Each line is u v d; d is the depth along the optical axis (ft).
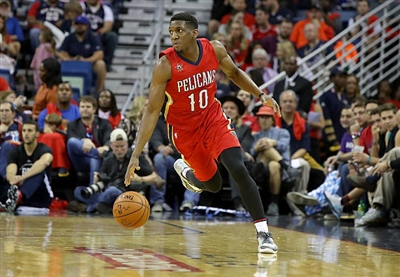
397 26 67.56
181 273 19.34
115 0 75.20
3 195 48.34
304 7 79.15
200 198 51.37
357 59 69.92
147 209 26.22
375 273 20.90
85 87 59.88
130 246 25.80
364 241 31.50
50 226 33.96
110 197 47.29
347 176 43.09
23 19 74.95
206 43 25.99
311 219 47.03
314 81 66.80
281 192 52.65
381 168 40.24
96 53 64.13
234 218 46.19
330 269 21.40
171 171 51.93
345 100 59.77
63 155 51.65
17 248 23.91
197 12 77.30
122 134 47.93
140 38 74.08
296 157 53.57
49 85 56.29
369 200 44.24
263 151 51.42
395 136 42.11
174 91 25.48
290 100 53.31
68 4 67.26
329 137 58.29
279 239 30.99
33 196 47.75
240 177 25.31
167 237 30.01
